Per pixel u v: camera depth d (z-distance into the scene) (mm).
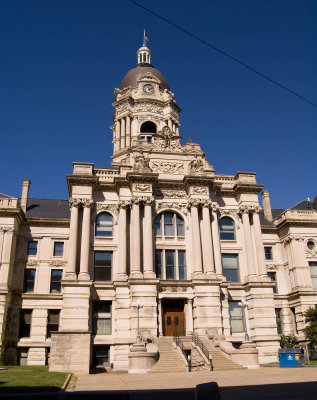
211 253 46656
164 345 39312
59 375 29500
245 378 27156
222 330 43281
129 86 73250
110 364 41469
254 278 47531
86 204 46688
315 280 53938
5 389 22078
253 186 51281
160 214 49094
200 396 13508
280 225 56656
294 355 35656
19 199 56781
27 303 48625
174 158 51781
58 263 51375
